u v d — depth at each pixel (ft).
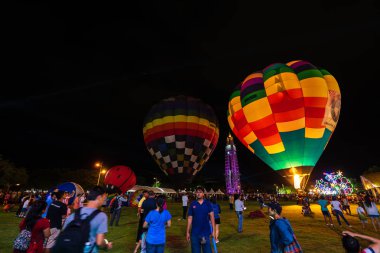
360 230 36.55
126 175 54.19
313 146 58.65
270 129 59.93
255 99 61.67
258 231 35.35
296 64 64.90
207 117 78.38
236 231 35.42
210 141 78.07
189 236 17.40
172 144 73.15
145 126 80.43
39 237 14.37
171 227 38.93
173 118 74.74
